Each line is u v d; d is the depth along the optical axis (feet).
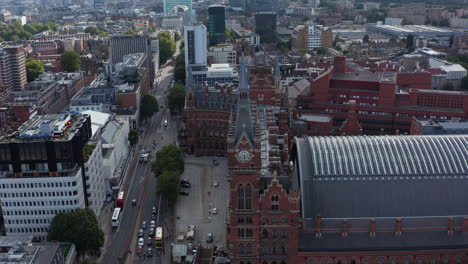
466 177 571.69
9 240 531.50
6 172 648.79
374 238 536.83
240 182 512.63
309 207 557.33
